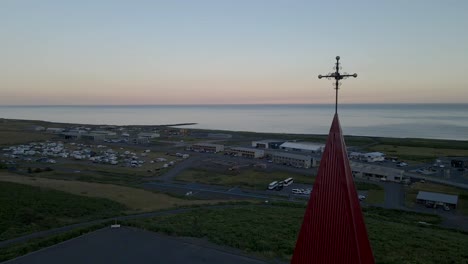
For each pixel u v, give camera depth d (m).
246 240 28.77
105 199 50.12
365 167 83.00
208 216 40.56
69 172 83.50
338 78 11.06
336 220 10.04
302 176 83.25
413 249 29.52
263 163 97.31
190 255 24.27
